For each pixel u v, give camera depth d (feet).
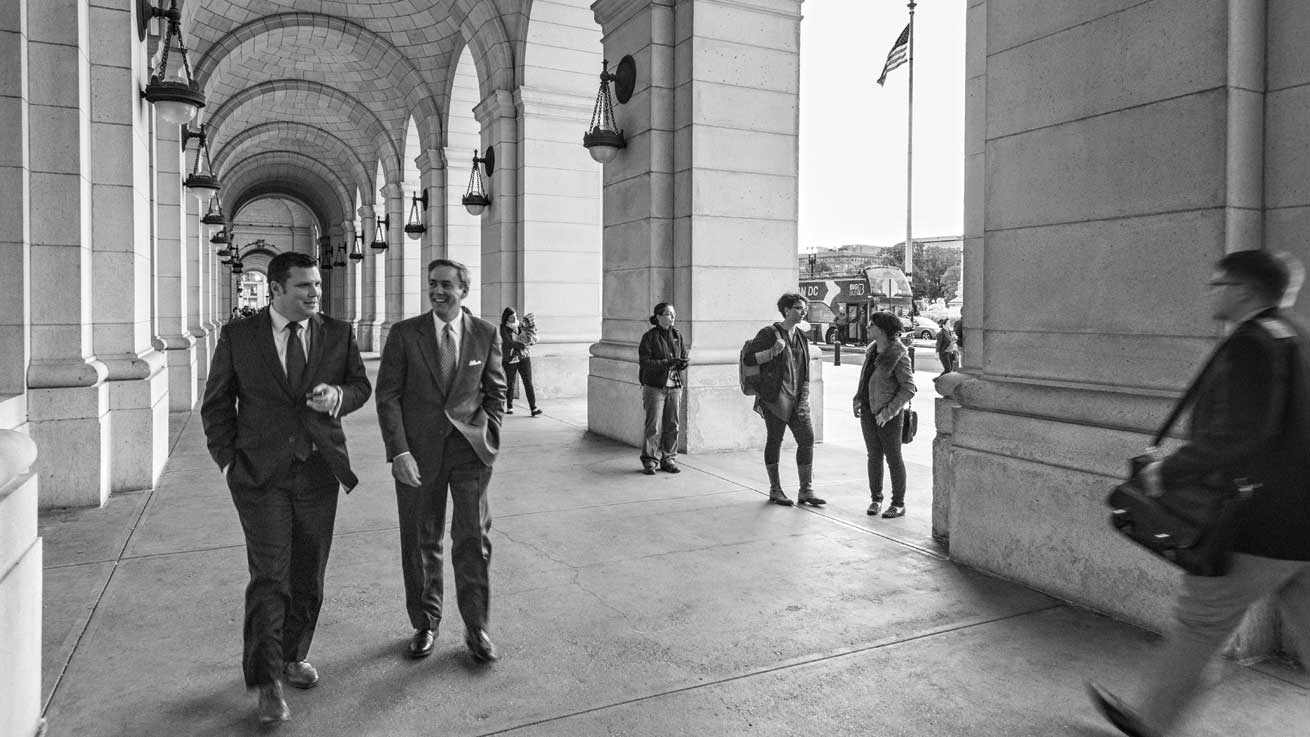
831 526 20.25
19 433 9.61
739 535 19.43
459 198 60.70
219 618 14.12
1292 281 8.82
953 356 46.14
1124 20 14.17
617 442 32.96
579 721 10.69
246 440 10.76
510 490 24.17
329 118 83.92
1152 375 13.80
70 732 10.29
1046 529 15.28
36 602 9.79
